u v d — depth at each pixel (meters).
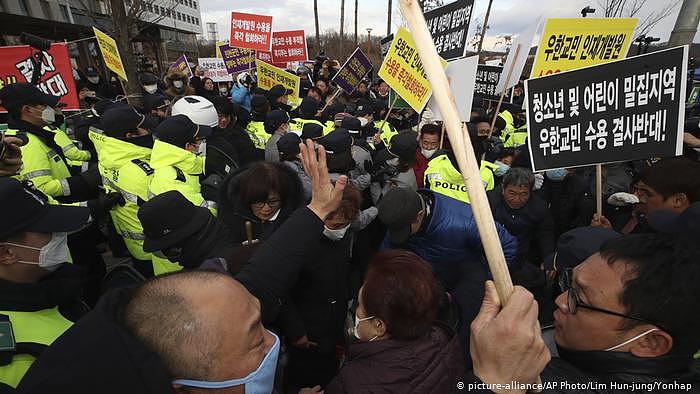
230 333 0.82
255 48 8.54
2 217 1.27
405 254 1.41
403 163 3.63
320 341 2.29
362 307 1.37
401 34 3.96
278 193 2.20
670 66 1.93
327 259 2.12
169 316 0.78
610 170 3.54
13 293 1.25
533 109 2.40
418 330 1.26
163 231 1.80
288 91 7.85
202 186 3.00
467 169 0.65
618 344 0.91
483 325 0.71
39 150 3.07
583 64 3.14
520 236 3.05
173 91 6.08
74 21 21.89
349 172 3.72
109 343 0.73
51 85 4.66
